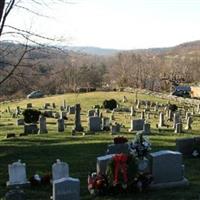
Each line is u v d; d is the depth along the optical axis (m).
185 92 86.38
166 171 16.28
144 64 124.81
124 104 65.31
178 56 168.75
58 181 13.52
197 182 17.06
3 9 10.79
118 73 114.56
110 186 15.34
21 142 29.67
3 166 21.64
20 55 11.16
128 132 34.22
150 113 54.31
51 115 49.81
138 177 15.52
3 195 15.98
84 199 15.06
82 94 75.25
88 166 20.47
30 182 17.27
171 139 28.92
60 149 25.59
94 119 35.81
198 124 42.44
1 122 46.59
